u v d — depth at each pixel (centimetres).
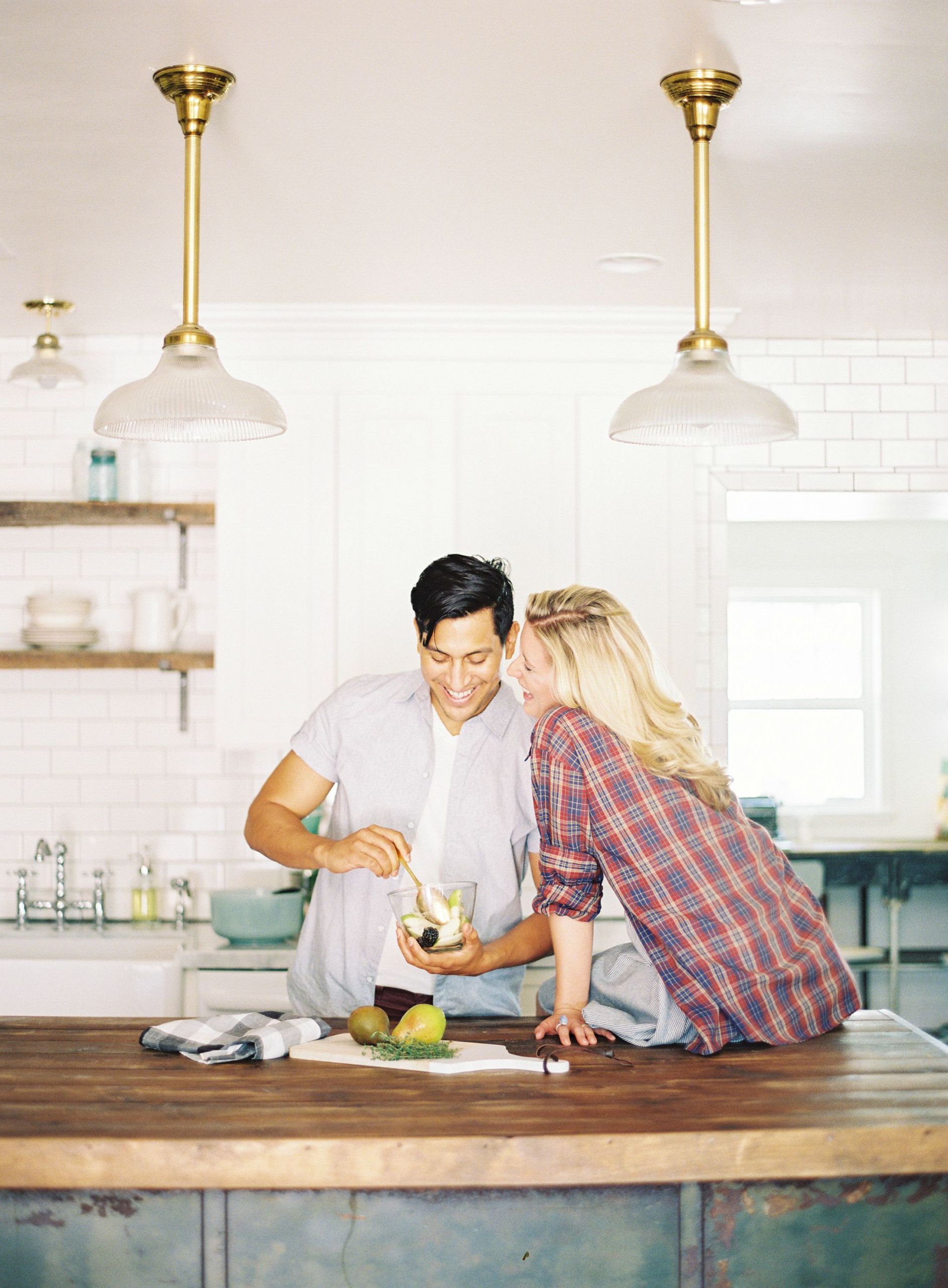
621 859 211
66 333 425
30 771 434
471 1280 171
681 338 402
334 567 399
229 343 398
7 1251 171
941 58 227
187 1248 170
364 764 261
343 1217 170
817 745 622
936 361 449
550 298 385
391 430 399
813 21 212
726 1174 167
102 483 414
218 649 398
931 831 614
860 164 279
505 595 238
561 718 216
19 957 407
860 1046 212
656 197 298
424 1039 205
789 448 445
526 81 235
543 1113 174
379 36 217
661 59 227
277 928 388
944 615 622
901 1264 176
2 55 223
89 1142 163
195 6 206
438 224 316
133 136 260
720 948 207
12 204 300
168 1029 213
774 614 623
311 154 270
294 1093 184
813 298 390
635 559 403
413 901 216
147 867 427
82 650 414
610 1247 172
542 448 402
